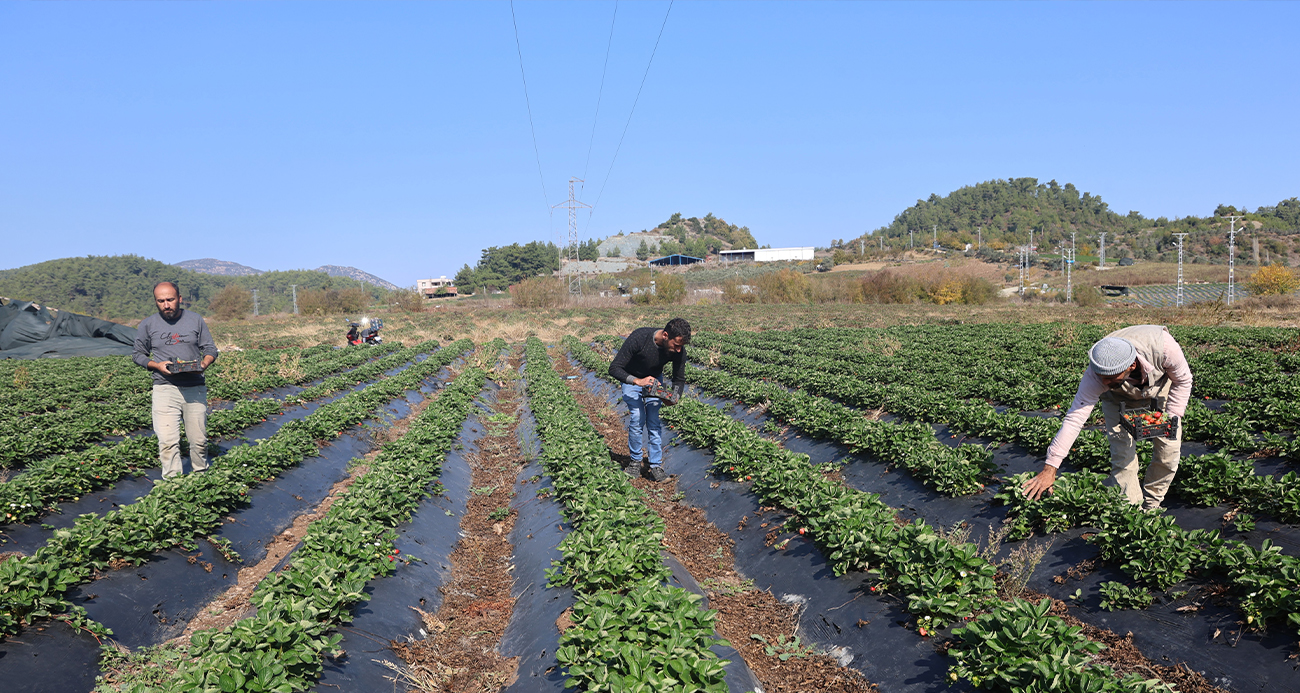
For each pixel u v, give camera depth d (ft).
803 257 565.12
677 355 33.37
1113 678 13.02
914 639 16.24
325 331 160.66
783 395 44.24
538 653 16.92
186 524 23.09
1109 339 17.78
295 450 34.53
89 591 18.86
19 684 14.89
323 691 14.82
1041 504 20.62
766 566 22.85
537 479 33.86
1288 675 13.19
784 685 16.38
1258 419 31.09
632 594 16.66
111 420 41.24
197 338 29.55
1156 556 16.58
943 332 103.14
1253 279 229.25
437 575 23.36
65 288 458.91
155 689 14.20
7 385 60.95
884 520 21.27
